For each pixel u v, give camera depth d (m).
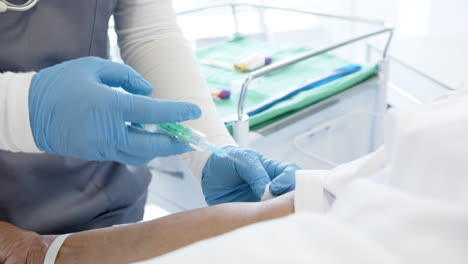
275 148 1.37
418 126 0.34
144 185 1.10
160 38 1.02
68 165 0.93
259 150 1.32
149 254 0.69
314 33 2.62
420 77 1.82
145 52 1.01
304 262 0.26
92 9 0.90
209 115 0.96
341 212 0.30
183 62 1.00
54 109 0.74
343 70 1.58
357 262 0.26
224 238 0.29
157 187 1.49
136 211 1.09
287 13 2.53
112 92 0.74
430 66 1.82
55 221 0.94
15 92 0.75
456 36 1.99
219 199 0.92
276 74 1.66
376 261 0.25
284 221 0.30
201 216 0.71
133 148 0.75
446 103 0.37
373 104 1.61
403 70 1.92
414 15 2.13
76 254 0.74
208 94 1.01
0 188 0.90
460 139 0.32
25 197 0.92
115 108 0.73
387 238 0.27
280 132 1.35
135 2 1.02
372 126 1.64
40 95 0.75
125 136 0.74
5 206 0.91
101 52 0.95
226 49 1.95
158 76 0.99
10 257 0.79
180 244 0.69
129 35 1.03
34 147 0.77
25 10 0.86
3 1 0.82
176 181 1.41
